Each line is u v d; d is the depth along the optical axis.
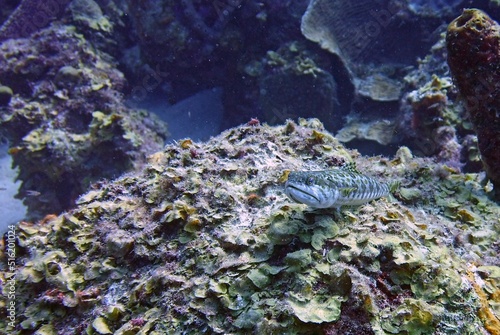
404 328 1.93
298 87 8.94
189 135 10.80
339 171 2.64
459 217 3.33
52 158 7.32
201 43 9.59
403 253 2.23
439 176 3.86
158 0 9.01
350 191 2.52
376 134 8.32
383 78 9.08
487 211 3.44
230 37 9.47
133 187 3.55
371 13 9.30
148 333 2.15
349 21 9.30
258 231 2.57
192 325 2.13
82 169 7.52
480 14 3.34
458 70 3.57
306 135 3.89
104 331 2.30
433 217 3.29
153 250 2.76
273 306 2.05
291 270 2.19
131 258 2.80
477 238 3.04
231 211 2.86
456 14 8.87
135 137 7.83
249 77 9.98
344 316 1.98
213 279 2.30
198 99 11.64
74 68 8.68
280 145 3.73
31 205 7.92
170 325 2.17
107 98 8.48
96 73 9.11
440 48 7.64
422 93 6.29
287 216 2.57
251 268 2.29
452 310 2.08
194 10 9.11
